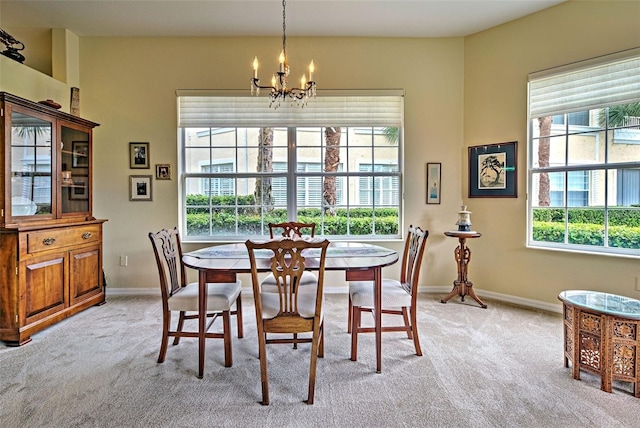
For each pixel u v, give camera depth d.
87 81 3.65
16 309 2.42
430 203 3.80
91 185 3.32
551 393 1.82
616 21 2.78
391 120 3.76
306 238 2.79
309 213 3.86
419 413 1.66
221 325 2.84
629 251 2.82
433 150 3.78
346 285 3.78
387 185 3.86
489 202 3.58
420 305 3.33
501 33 3.46
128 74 3.67
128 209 3.72
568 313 2.06
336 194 3.86
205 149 3.83
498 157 3.50
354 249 2.53
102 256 3.49
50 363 2.16
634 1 2.70
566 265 3.09
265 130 3.83
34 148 2.68
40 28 3.48
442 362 2.17
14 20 3.32
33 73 3.08
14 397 1.79
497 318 2.97
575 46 3.00
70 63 3.55
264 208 3.86
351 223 3.87
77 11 3.17
